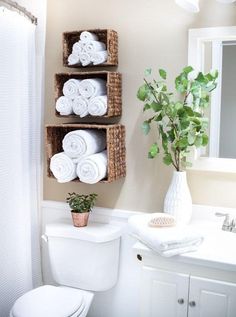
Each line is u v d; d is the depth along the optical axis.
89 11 1.99
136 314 2.03
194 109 1.70
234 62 1.72
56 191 2.16
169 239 1.46
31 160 2.06
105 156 1.88
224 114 1.75
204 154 1.80
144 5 1.87
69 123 2.06
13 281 1.95
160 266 1.56
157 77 1.87
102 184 2.04
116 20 1.93
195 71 1.77
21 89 1.94
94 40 1.86
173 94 1.83
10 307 1.95
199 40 1.76
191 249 1.49
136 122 1.93
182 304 1.53
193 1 1.64
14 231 1.94
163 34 1.84
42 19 2.03
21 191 1.96
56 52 2.07
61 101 1.92
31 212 2.10
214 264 1.41
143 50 1.89
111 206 2.04
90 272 1.90
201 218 1.83
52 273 2.01
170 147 1.84
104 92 1.90
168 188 1.83
